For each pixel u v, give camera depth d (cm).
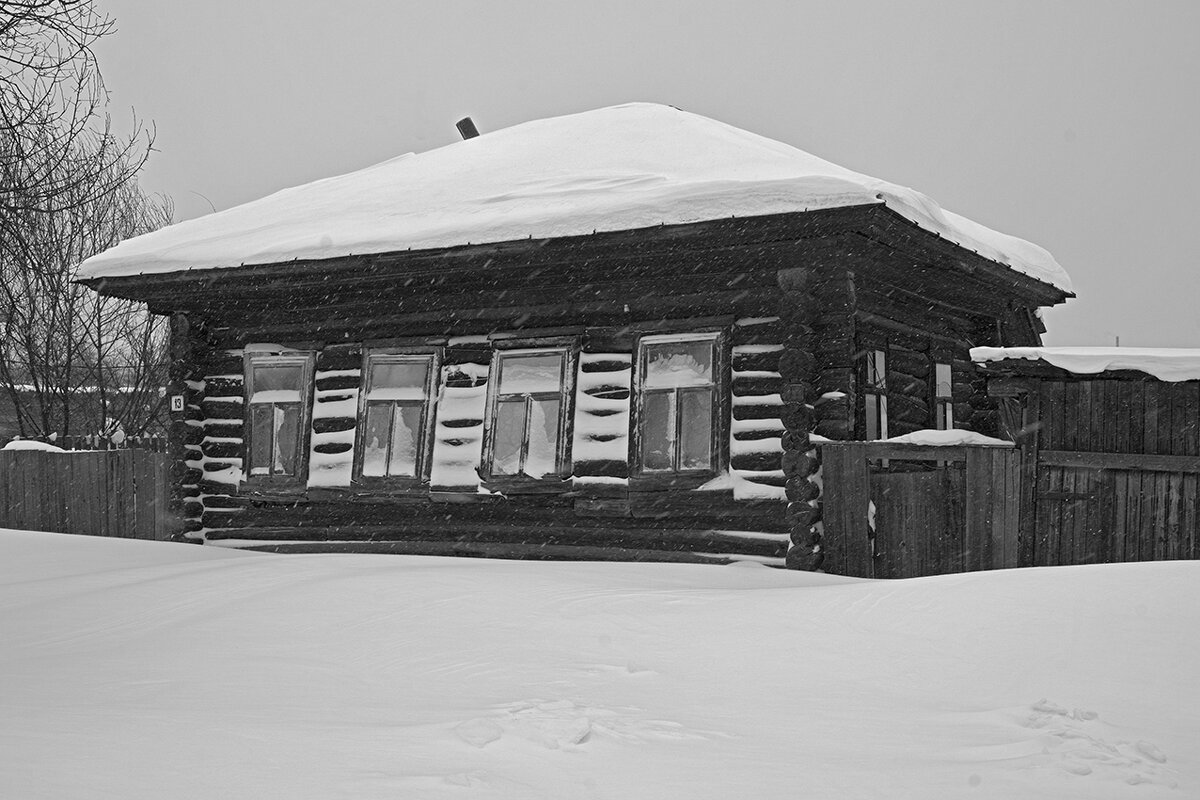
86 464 1442
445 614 691
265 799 348
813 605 671
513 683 527
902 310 1130
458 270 1050
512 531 1089
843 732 446
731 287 1003
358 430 1163
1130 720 461
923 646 579
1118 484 864
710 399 1006
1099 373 863
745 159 1080
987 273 1109
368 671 563
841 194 866
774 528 967
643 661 573
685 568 912
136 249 1228
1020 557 887
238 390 1249
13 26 901
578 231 954
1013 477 891
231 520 1234
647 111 1341
